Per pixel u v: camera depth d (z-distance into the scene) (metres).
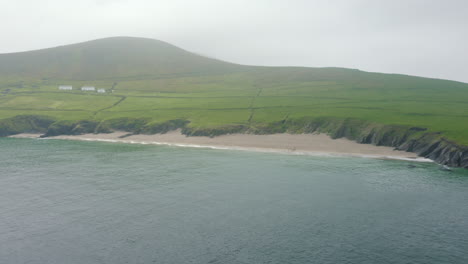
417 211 50.16
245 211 49.41
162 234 41.88
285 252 37.88
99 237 41.03
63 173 71.00
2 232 42.12
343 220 46.62
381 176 69.81
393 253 37.91
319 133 119.81
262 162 83.62
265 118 138.25
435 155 87.38
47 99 199.75
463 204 53.12
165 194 56.72
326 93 187.25
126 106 180.25
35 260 35.84
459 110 130.62
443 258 36.88
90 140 131.50
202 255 37.06
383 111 131.50
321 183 64.19
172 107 170.88
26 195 55.97
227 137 122.44
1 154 94.56
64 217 46.75
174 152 99.19
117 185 61.81
